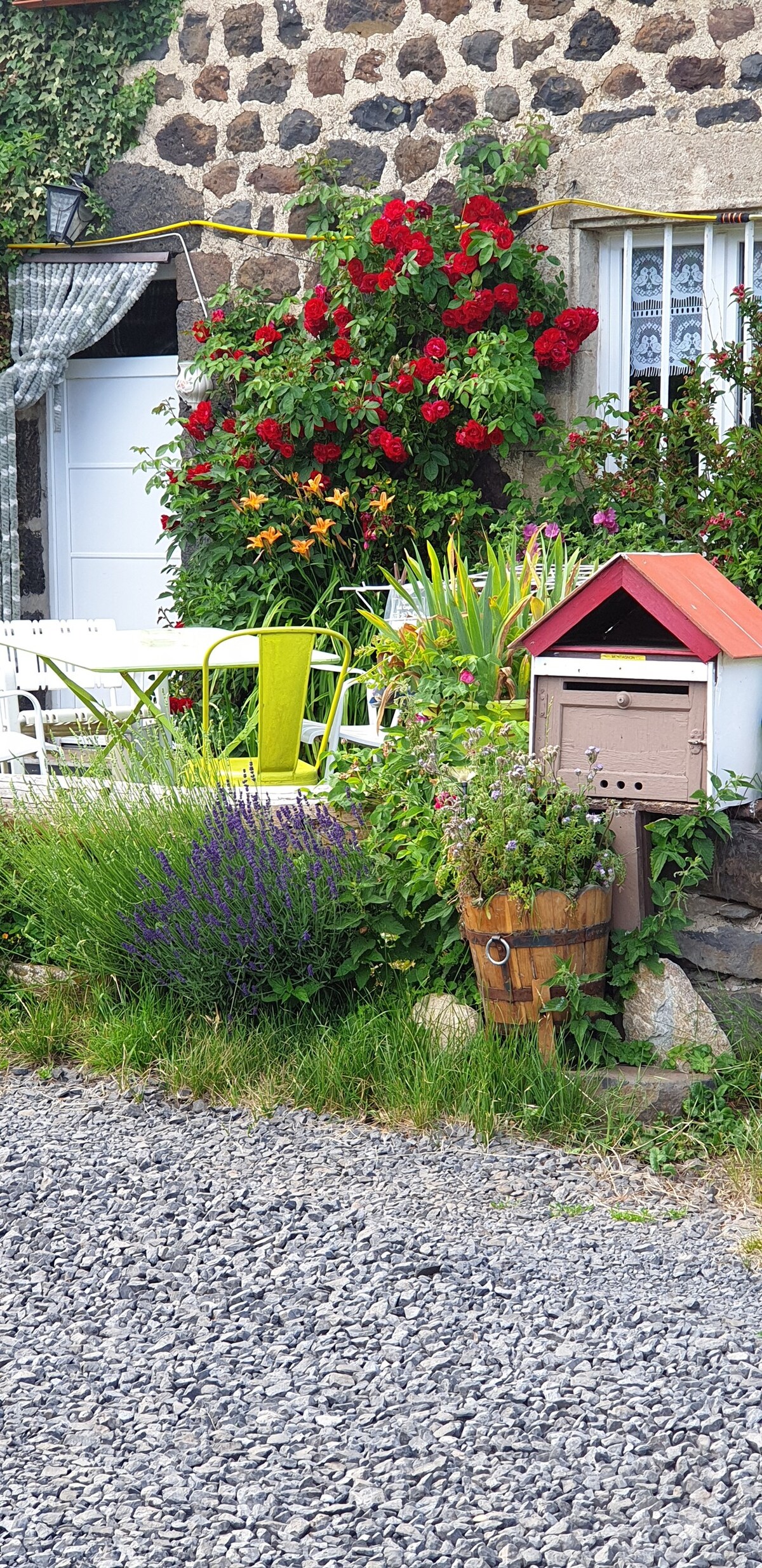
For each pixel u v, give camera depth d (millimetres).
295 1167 3588
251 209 7379
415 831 4168
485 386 6348
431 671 4652
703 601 3879
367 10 6973
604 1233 3248
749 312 6055
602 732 3904
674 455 6195
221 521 6969
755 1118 3717
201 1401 2648
